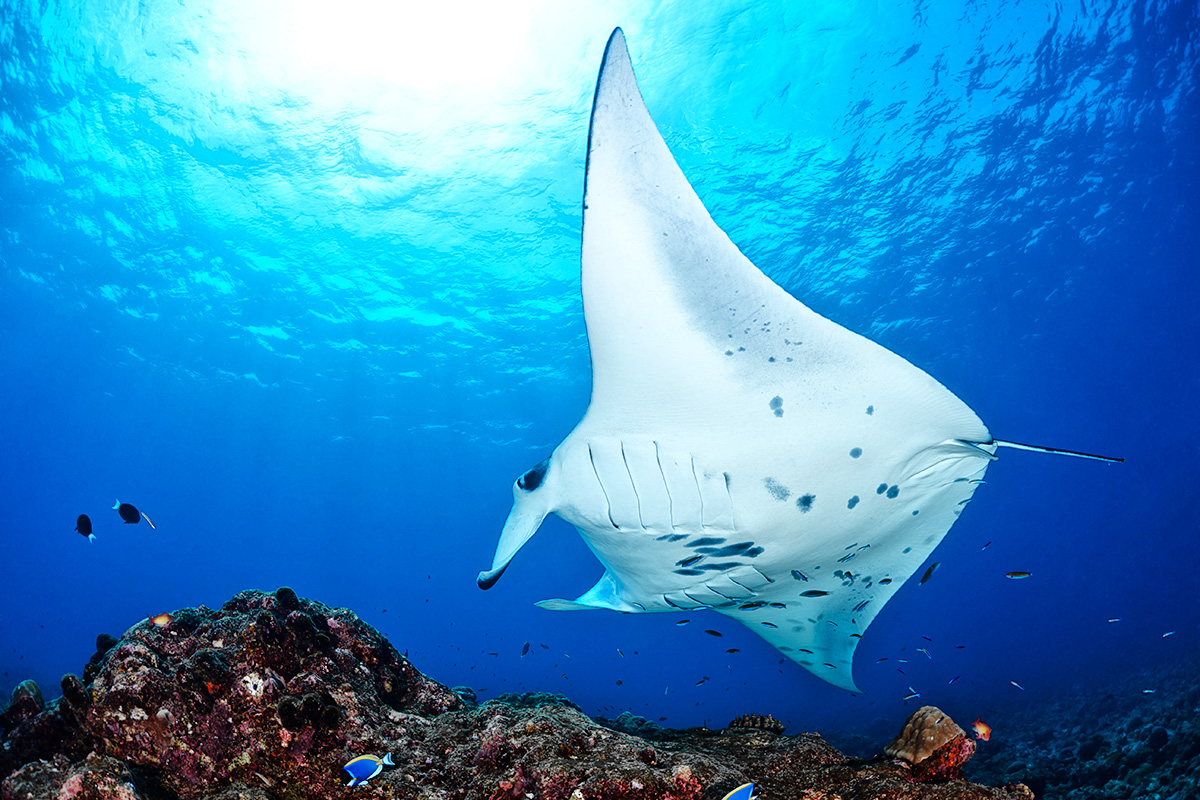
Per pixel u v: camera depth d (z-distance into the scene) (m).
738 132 13.40
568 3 11.48
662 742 2.34
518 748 1.88
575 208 15.41
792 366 2.46
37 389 24.41
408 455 29.62
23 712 2.04
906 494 2.86
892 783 1.84
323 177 14.71
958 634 29.81
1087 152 15.48
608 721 2.94
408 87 12.94
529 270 17.52
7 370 23.20
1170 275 20.16
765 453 2.60
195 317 19.80
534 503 3.10
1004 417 27.89
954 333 20.97
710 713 21.59
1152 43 13.29
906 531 3.15
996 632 27.92
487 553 42.03
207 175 14.71
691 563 2.97
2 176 15.14
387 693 2.41
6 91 13.06
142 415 26.12
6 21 11.76
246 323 19.97
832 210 15.39
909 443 2.65
